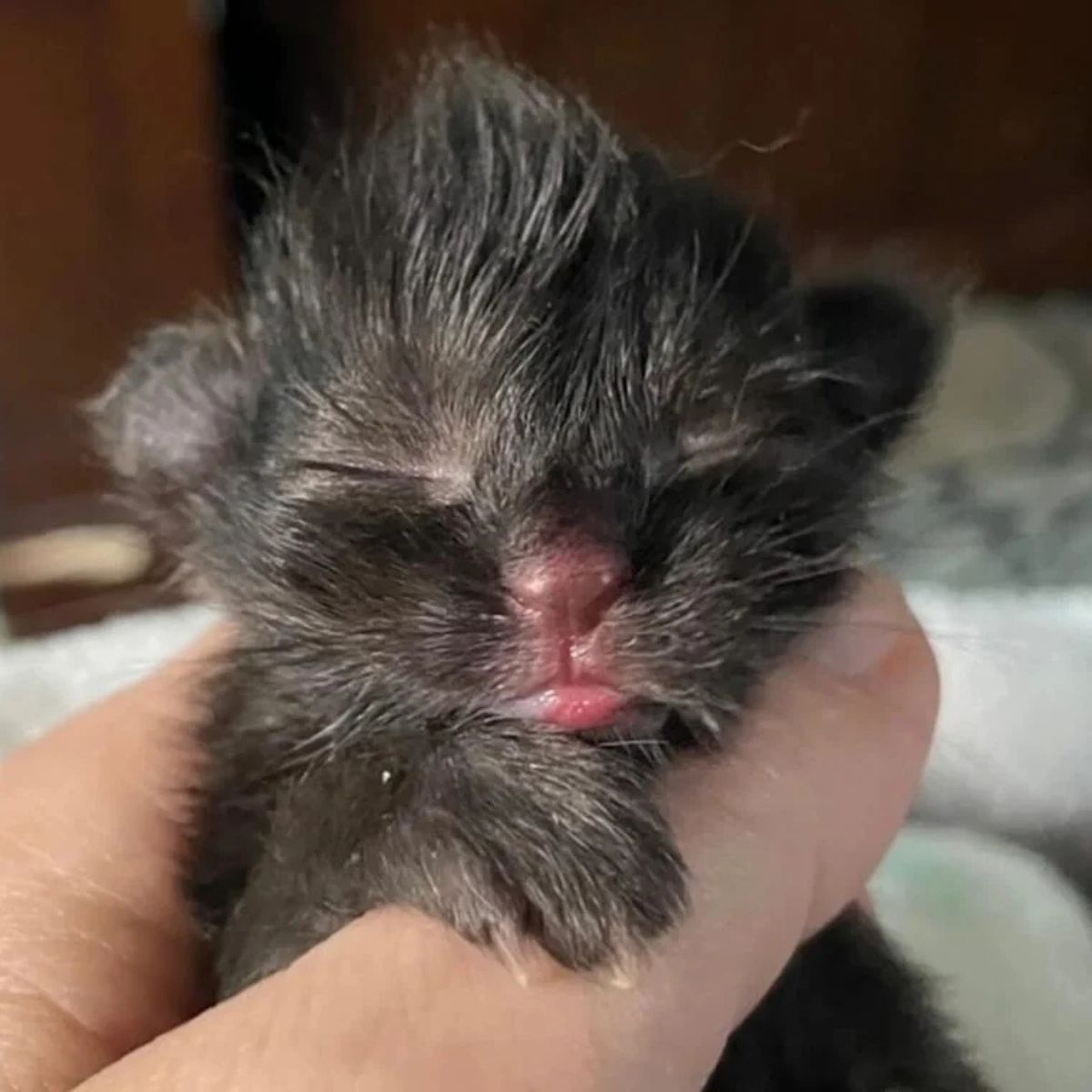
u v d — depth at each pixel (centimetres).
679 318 10
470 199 10
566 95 14
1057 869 16
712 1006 9
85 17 20
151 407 12
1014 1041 14
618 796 9
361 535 9
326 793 9
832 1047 13
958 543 25
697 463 10
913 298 12
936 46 28
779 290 11
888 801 10
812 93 27
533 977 8
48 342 22
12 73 20
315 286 10
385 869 9
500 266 10
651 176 10
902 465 21
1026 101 29
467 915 8
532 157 10
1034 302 31
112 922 11
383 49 24
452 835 9
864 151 28
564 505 9
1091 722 16
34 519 23
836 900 10
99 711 12
